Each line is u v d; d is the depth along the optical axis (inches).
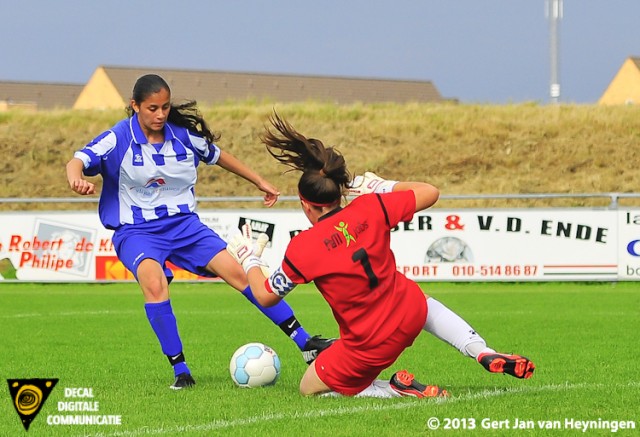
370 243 423.5
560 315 957.2
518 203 1972.2
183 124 517.7
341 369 441.1
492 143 2167.8
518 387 487.5
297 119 2310.5
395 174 2090.3
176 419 407.5
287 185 2058.3
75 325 896.9
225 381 527.8
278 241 1289.4
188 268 521.3
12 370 588.7
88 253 1327.5
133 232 507.2
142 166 503.5
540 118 2257.6
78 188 476.1
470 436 364.2
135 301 1183.6
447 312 446.6
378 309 427.8
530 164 2085.4
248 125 2274.9
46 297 1243.8
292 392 472.7
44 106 5802.2
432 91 6003.9
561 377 530.6
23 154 2190.0
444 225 1282.0
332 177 426.3
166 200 514.9
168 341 494.9
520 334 786.2
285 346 730.8
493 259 1277.1
